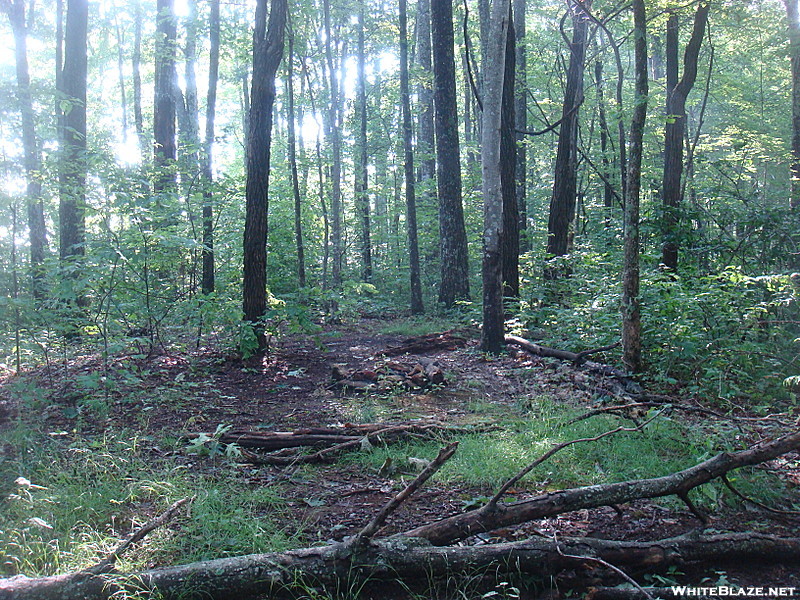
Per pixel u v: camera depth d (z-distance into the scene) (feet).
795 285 29.60
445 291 49.06
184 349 31.53
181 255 33.47
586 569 11.68
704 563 12.29
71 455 17.10
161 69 53.83
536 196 67.87
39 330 25.79
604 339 29.63
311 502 15.16
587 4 36.42
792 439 13.48
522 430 19.71
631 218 24.68
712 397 23.52
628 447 17.71
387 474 16.88
